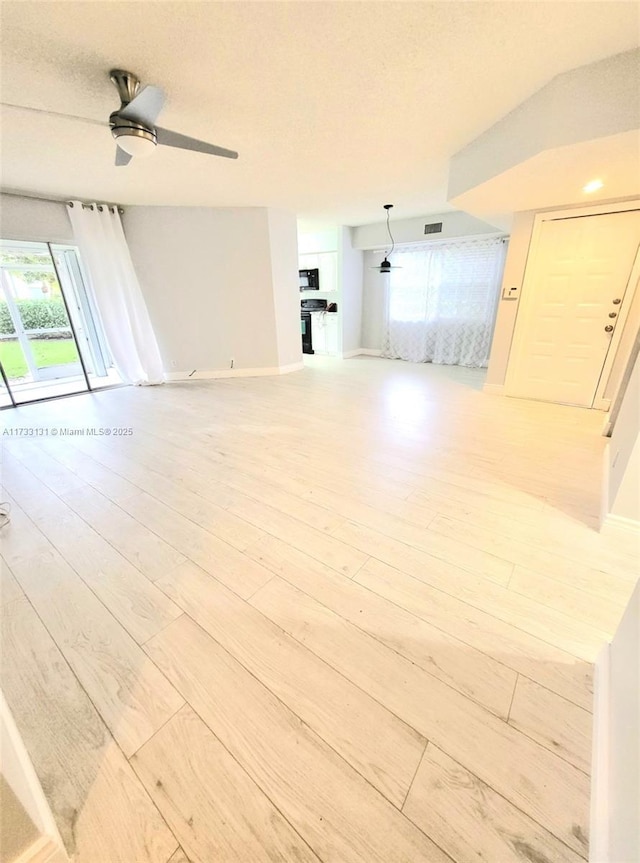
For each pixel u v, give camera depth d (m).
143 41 1.69
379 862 0.82
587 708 1.11
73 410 4.20
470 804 0.91
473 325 6.11
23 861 0.75
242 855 0.84
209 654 1.31
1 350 4.81
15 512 2.20
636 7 1.52
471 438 3.21
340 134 2.71
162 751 1.03
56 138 2.61
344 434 3.34
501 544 1.85
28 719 1.11
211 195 4.33
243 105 2.28
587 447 2.99
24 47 1.71
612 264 3.57
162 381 5.41
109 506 2.25
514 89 2.16
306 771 0.98
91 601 1.54
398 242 6.25
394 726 1.08
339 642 1.34
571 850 0.82
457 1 1.49
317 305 7.38
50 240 4.28
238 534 1.96
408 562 1.73
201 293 5.31
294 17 1.56
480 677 1.21
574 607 1.47
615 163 2.39
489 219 4.34
